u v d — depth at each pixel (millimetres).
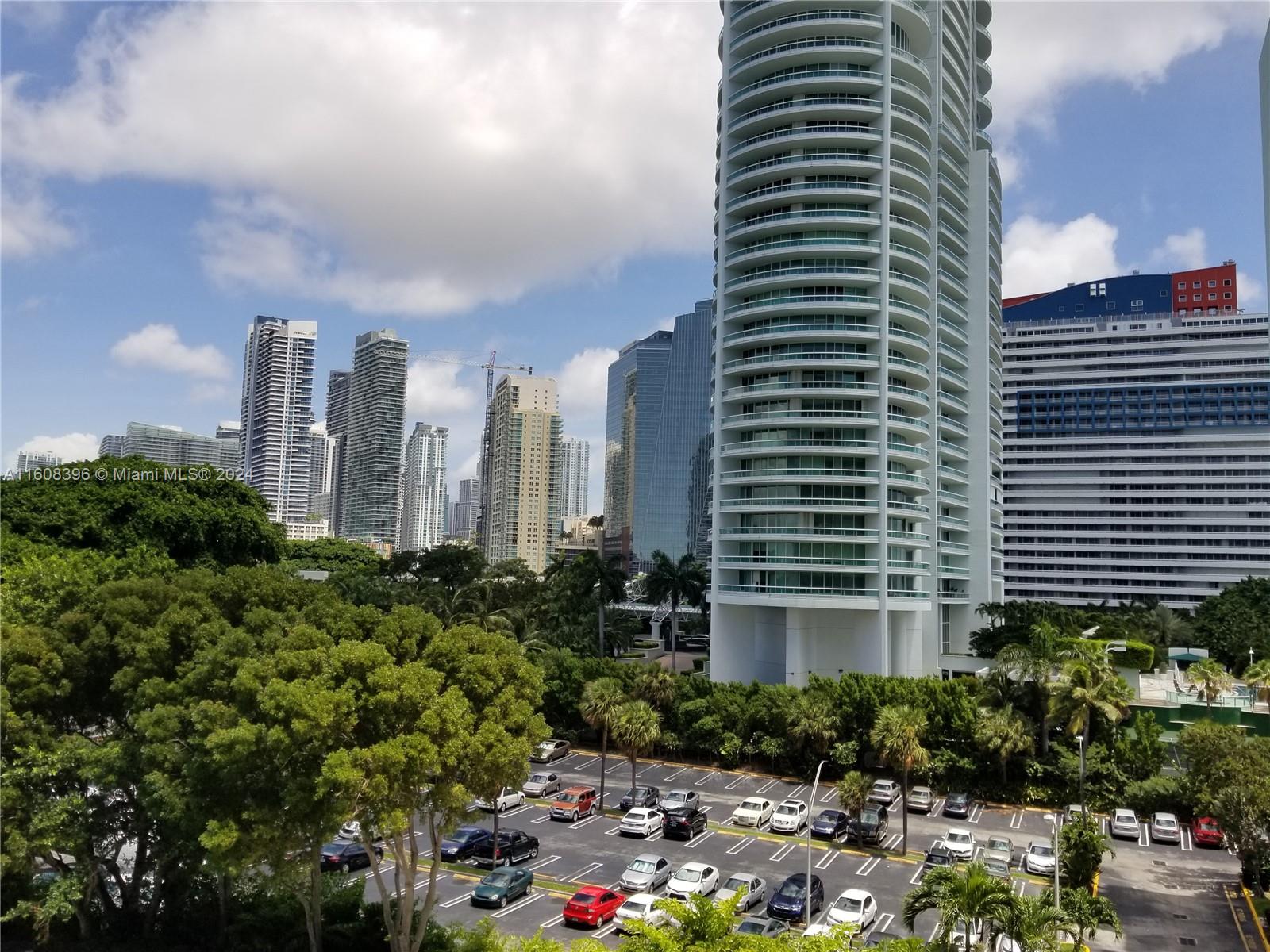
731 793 63469
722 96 95625
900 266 91062
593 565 109375
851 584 84000
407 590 94188
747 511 86750
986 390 102000
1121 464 188625
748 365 88438
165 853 34938
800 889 41062
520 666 33750
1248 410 182875
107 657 36344
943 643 97938
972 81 109125
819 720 64375
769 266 90875
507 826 53969
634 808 54531
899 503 86188
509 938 32844
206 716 29812
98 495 76688
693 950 21734
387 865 45719
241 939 34750
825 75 89438
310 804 29312
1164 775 61469
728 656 89375
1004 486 196125
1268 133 86875
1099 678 60844
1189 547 182625
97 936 35562
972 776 63406
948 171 99375
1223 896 45531
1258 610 113062
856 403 86750
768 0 91562
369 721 30297
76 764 34281
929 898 30000
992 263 109375
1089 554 189000
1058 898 32938
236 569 40781
